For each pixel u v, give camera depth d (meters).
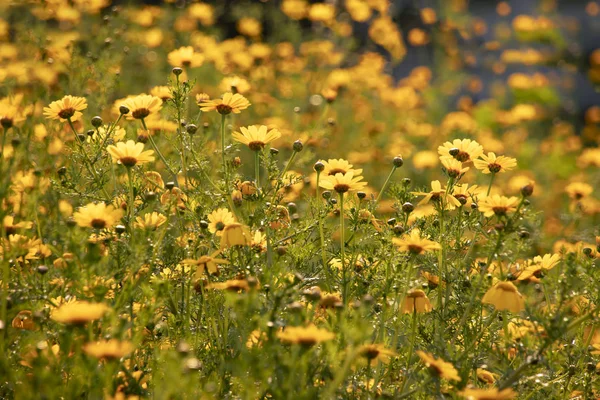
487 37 20.27
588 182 11.95
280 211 5.29
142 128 6.23
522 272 5.00
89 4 10.50
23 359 4.00
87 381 3.68
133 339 3.94
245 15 13.77
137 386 3.91
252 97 10.95
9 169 4.56
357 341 3.57
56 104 5.35
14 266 4.76
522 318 4.87
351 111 12.43
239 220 5.11
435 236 5.12
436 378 4.05
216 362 4.38
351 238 5.18
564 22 19.09
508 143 13.83
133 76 10.56
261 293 4.30
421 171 11.16
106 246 4.73
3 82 7.65
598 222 9.40
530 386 4.64
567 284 4.41
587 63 18.48
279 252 4.87
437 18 17.91
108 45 8.62
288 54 13.49
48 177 5.86
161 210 5.17
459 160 5.11
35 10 9.94
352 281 4.89
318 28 13.76
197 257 5.16
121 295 4.08
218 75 10.66
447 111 16.81
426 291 5.11
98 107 7.49
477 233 5.00
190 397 3.76
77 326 3.60
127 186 5.38
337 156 10.88
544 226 8.86
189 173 6.89
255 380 4.17
